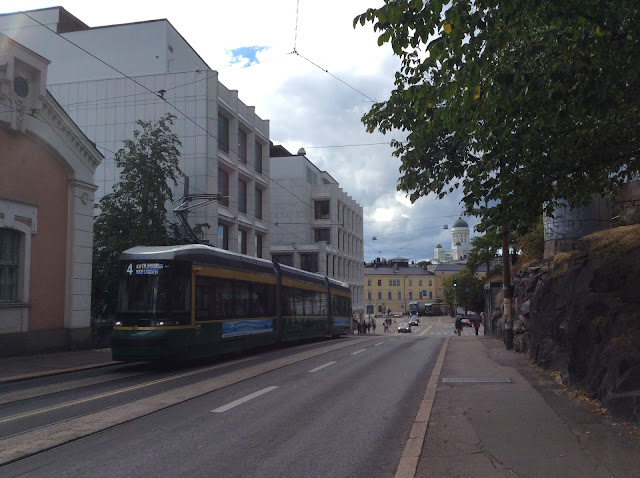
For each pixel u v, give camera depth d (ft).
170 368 50.14
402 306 412.98
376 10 22.56
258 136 130.31
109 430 25.22
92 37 120.16
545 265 62.90
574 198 34.65
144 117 108.47
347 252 211.41
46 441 22.88
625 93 24.41
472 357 59.26
